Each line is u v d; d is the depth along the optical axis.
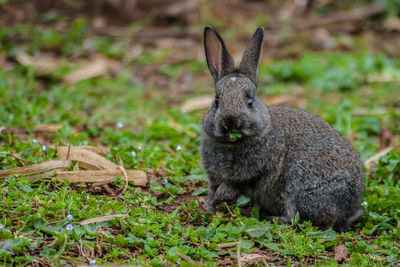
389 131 15.49
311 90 19.31
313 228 9.95
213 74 11.31
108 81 19.73
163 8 25.64
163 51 22.92
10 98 15.29
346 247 9.39
